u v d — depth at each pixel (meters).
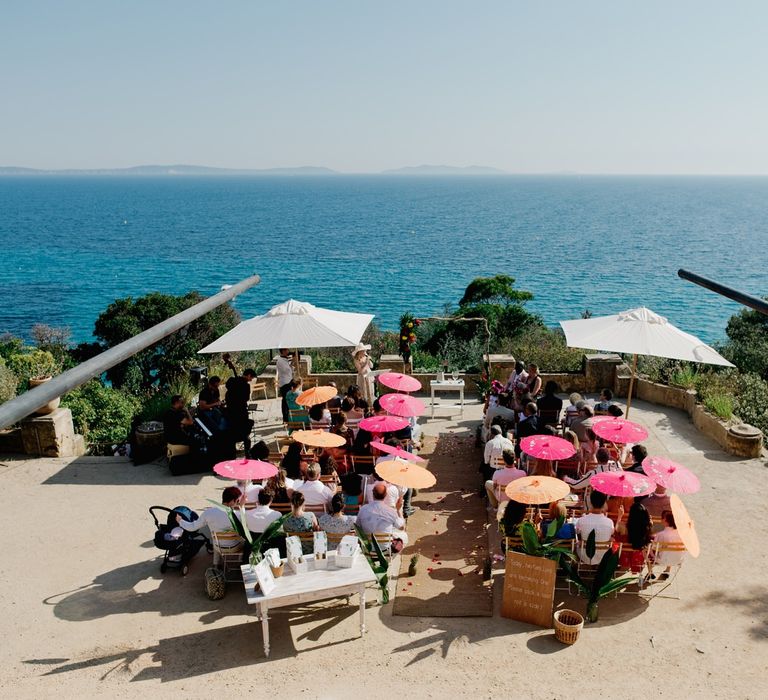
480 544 9.20
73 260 135.50
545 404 11.59
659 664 6.57
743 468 11.43
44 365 25.03
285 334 11.84
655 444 12.66
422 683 6.32
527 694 6.15
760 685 6.25
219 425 11.63
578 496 9.27
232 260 133.12
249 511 7.88
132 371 35.03
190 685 6.33
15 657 6.79
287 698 6.13
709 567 8.37
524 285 99.62
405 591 7.98
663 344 10.84
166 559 8.41
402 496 9.52
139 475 11.62
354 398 12.12
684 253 137.75
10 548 9.12
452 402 15.72
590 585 7.88
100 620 7.43
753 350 23.80
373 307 86.38
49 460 12.27
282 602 6.73
